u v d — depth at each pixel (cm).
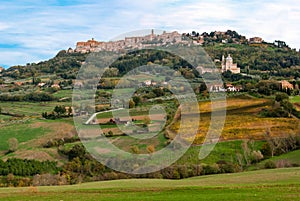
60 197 2814
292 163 5603
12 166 5606
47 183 4847
